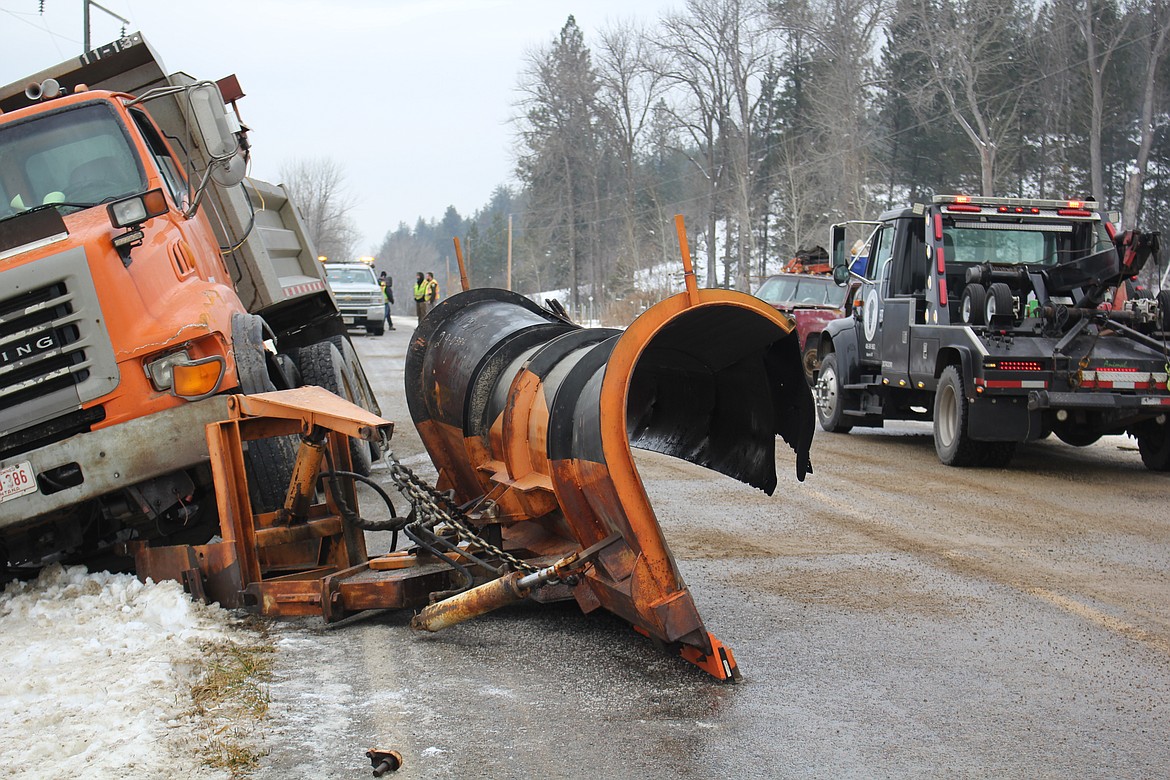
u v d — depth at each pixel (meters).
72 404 5.36
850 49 47.44
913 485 9.91
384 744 3.95
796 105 56.62
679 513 8.48
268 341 8.63
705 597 6.08
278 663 4.83
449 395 6.62
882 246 13.18
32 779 3.49
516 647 5.13
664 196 73.69
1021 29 46.97
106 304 5.42
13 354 5.28
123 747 3.76
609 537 4.82
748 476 6.18
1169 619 5.75
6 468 5.31
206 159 8.27
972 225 12.03
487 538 5.64
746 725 4.20
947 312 11.40
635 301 50.75
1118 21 43.06
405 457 11.09
